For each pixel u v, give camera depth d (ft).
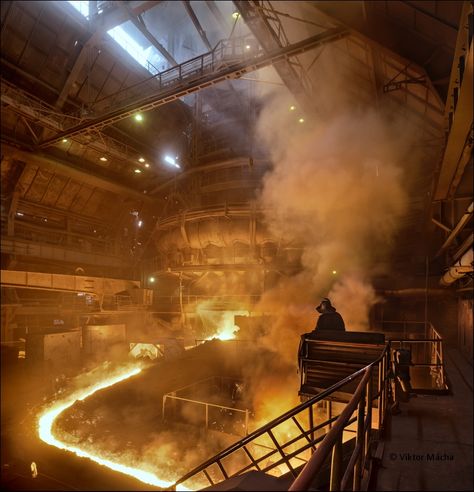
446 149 29.27
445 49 33.96
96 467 31.35
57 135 80.23
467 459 14.06
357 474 10.37
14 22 70.44
